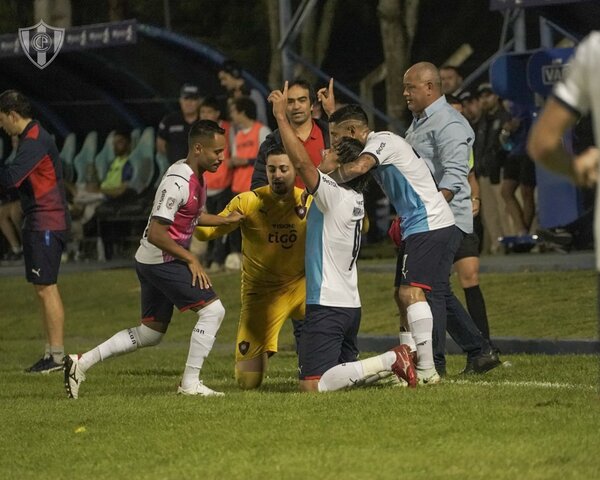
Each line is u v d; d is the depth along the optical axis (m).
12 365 35.00
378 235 62.69
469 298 29.59
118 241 64.12
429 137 27.25
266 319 26.50
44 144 32.44
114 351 26.09
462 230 27.64
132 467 17.88
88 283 52.38
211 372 31.47
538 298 37.97
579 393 22.70
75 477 17.45
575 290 38.19
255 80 53.75
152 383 28.78
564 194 48.00
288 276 26.36
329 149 26.39
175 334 42.94
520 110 48.41
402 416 20.48
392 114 64.25
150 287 26.11
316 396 23.02
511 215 49.28
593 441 18.19
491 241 50.03
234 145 47.47
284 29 55.94
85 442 19.83
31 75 61.75
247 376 26.72
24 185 32.72
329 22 71.69
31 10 75.19
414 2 69.38
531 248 50.03
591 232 48.56
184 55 57.53
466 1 73.00
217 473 17.12
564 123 14.85
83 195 62.72
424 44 74.44
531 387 23.86
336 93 62.41
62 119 65.06
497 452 17.64
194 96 50.03
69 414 22.61
